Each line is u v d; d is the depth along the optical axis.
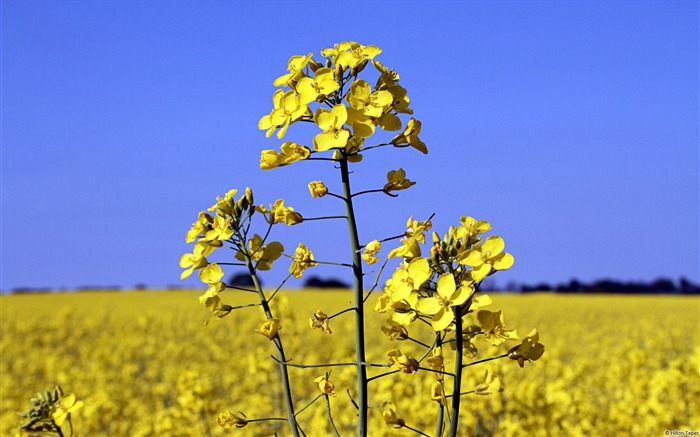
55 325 34.75
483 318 3.25
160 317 38.84
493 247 3.16
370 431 8.12
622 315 44.94
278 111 3.39
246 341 25.89
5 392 16.47
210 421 9.49
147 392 15.95
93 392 15.56
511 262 3.13
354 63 3.40
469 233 3.21
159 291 74.00
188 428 9.48
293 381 11.64
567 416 10.39
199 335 31.09
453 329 3.37
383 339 22.75
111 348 25.92
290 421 3.51
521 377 12.28
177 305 50.47
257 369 10.36
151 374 18.41
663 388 11.09
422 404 8.65
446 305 3.10
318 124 3.27
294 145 3.37
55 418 4.26
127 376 17.58
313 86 3.31
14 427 11.96
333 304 43.69
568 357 23.88
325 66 3.47
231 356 21.88
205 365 19.86
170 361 23.56
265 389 12.66
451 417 3.24
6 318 39.94
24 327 33.50
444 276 3.13
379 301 3.32
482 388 3.26
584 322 39.84
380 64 3.47
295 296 54.88
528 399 8.85
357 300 3.38
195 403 9.35
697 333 30.19
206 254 3.67
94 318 39.62
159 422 9.94
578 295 72.38
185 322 37.50
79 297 63.09
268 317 3.62
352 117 3.29
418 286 3.11
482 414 8.62
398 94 3.45
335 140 3.25
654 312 47.22
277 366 10.30
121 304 52.78
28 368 20.31
